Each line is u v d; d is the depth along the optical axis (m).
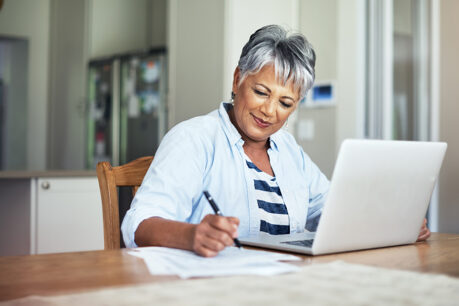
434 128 3.72
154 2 5.32
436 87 3.72
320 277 0.81
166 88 4.38
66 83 5.77
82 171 2.71
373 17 3.70
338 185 1.00
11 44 5.98
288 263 0.94
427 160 1.18
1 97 5.96
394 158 1.10
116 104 5.01
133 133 4.79
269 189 1.43
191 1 4.07
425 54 3.76
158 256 0.95
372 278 0.81
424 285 0.77
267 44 1.30
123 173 1.39
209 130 1.39
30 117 5.98
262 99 1.32
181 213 1.24
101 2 5.58
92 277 0.81
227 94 3.76
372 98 3.71
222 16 3.80
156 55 4.52
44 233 2.56
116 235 1.34
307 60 1.31
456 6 3.63
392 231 1.16
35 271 0.85
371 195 1.08
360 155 1.02
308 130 3.94
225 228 0.95
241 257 0.94
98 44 5.59
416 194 1.19
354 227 1.07
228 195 1.37
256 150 1.47
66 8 5.84
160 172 1.23
